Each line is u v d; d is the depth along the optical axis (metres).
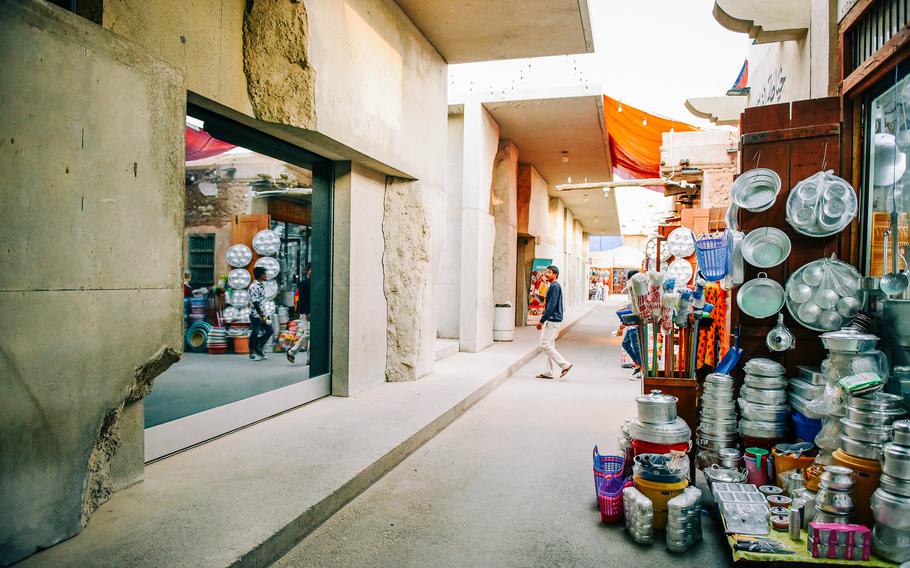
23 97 2.40
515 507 3.67
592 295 48.03
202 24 3.68
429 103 7.38
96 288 2.79
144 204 3.05
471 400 6.48
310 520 3.23
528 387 7.84
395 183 6.91
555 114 11.02
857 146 4.29
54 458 2.62
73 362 2.69
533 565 2.92
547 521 3.46
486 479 4.18
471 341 10.51
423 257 7.14
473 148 10.53
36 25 2.45
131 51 2.95
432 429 5.20
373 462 4.03
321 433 4.68
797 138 4.31
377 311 6.71
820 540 2.75
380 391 6.40
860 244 4.24
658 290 3.93
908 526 2.65
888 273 3.76
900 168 3.76
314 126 4.72
